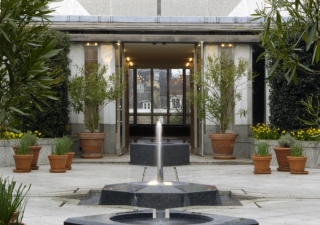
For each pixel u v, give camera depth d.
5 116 4.61
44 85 4.71
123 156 19.66
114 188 9.91
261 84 19.89
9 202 4.98
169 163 17.23
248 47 20.02
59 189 11.64
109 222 4.70
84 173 14.91
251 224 4.86
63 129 18.31
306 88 16.81
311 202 10.15
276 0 4.46
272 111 17.69
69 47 18.44
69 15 19.52
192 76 19.78
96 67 18.80
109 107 19.98
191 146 22.11
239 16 21.09
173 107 30.91
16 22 4.64
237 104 19.83
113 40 19.78
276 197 10.66
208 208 9.37
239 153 19.78
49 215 8.66
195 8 21.50
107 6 21.48
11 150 16.75
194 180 13.48
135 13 21.58
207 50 20.12
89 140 18.77
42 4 4.60
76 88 18.50
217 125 19.23
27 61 4.49
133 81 30.86
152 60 27.12
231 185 12.49
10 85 4.55
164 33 20.12
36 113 17.58
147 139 27.42
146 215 5.31
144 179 13.65
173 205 9.38
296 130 16.97
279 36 4.73
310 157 16.36
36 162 15.70
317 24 4.33
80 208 9.36
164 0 21.50
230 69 18.39
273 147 16.98
